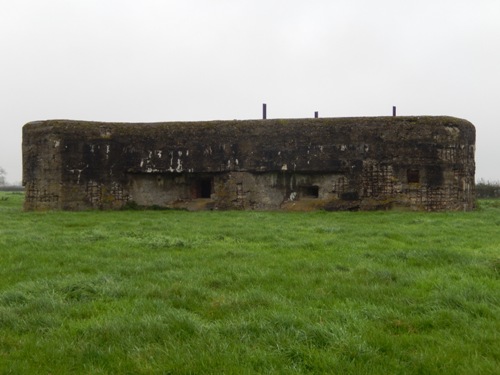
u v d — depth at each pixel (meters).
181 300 6.97
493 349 5.12
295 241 12.62
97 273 8.77
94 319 6.21
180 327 5.77
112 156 24.98
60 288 7.55
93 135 24.72
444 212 21.97
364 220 18.36
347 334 5.44
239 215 20.66
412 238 13.06
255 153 24.41
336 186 23.89
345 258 10.05
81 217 20.06
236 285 7.85
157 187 25.59
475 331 5.62
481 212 22.16
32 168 24.77
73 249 11.41
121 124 25.31
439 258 9.71
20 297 7.05
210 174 25.09
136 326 5.78
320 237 13.35
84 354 5.17
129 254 10.76
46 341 5.54
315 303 6.82
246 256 10.39
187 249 11.50
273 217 19.72
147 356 5.08
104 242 12.45
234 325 5.79
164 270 9.08
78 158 24.48
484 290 7.07
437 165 22.94
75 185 24.44
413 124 23.12
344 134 23.64
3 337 5.68
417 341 5.43
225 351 5.12
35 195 24.67
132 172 25.19
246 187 24.66
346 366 4.77
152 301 6.85
